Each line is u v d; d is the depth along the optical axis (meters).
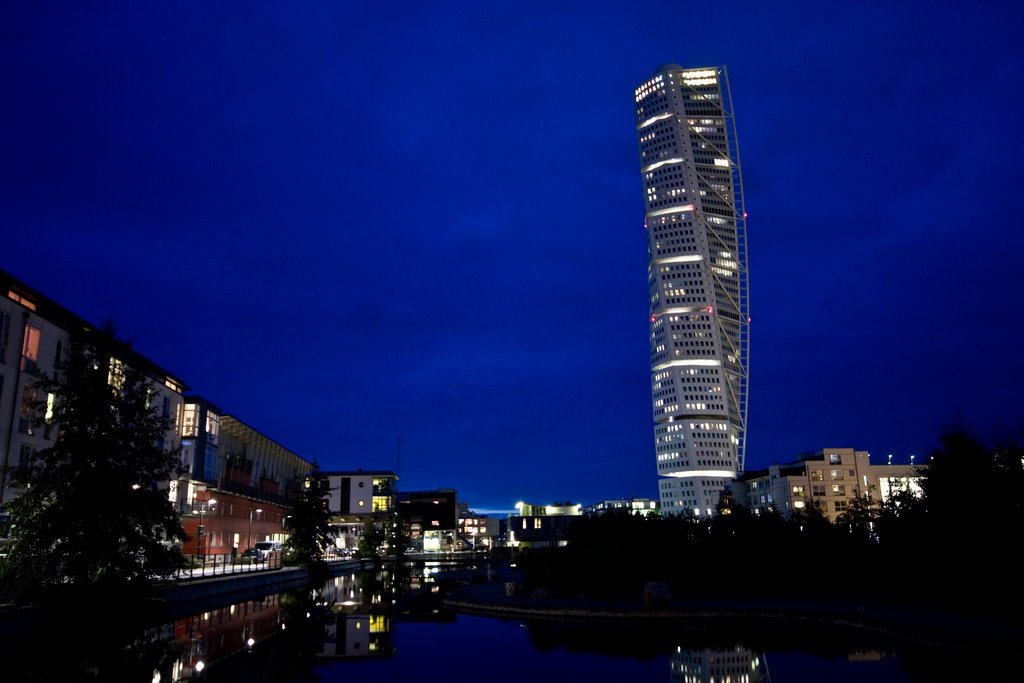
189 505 79.50
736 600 44.28
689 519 66.94
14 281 47.16
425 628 36.72
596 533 63.66
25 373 47.28
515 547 177.50
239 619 40.19
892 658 25.47
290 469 134.88
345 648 30.09
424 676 23.98
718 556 47.75
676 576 46.88
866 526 54.91
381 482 186.88
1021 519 32.66
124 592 35.09
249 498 104.31
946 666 23.72
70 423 36.06
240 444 105.00
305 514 82.62
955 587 36.16
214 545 88.94
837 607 37.78
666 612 38.19
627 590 46.62
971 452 36.25
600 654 27.97
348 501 181.38
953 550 35.44
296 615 42.88
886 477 155.00
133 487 37.69
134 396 38.53
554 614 40.22
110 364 38.50
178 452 39.50
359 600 54.28
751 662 25.31
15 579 32.84
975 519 34.19
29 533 33.56
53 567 33.59
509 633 34.50
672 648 28.92
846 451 156.75
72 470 35.25
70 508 34.28
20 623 33.09
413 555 193.50
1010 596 32.22
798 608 37.81
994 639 25.94
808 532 49.47
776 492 159.88
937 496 36.94
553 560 51.62
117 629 34.34
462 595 51.88
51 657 26.59
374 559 138.25
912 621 30.86
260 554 85.75
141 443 37.50
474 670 25.05
